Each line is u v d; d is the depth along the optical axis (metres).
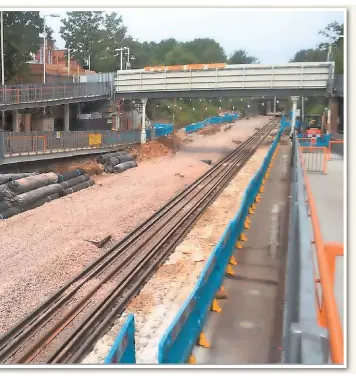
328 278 3.17
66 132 28.28
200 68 38.06
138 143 39.69
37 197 19.19
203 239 14.63
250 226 14.62
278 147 42.78
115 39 75.75
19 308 9.39
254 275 10.40
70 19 75.12
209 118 74.50
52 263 11.89
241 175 28.66
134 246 13.50
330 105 36.44
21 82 42.94
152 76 39.59
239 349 7.19
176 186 24.59
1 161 22.09
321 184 17.22
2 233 14.85
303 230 4.32
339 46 52.81
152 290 10.50
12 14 40.97
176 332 5.94
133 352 6.38
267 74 36.81
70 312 9.12
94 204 19.61
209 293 8.35
